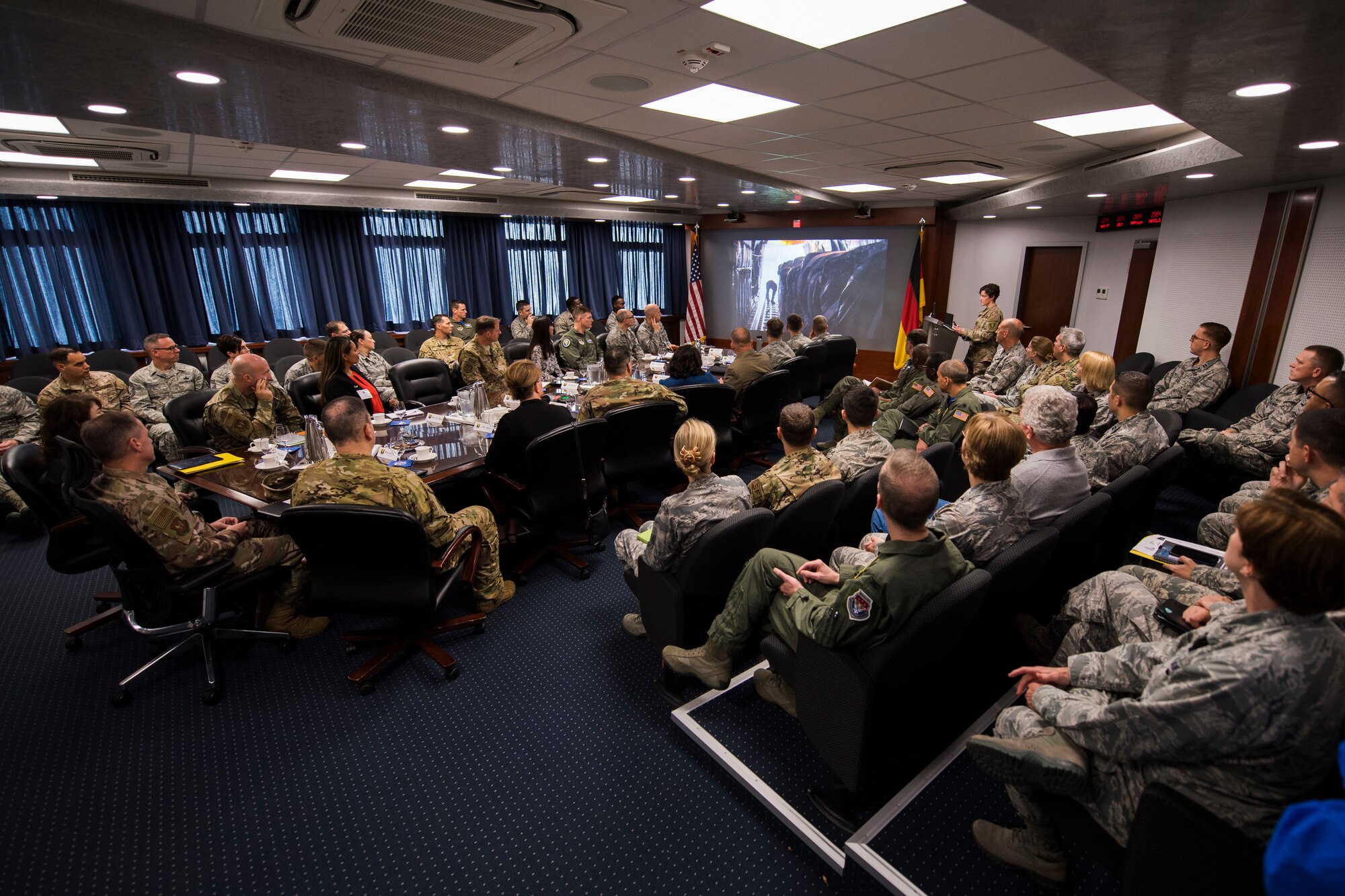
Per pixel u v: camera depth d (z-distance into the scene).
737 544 1.91
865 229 9.08
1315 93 2.13
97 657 2.62
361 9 1.97
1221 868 0.99
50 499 2.44
